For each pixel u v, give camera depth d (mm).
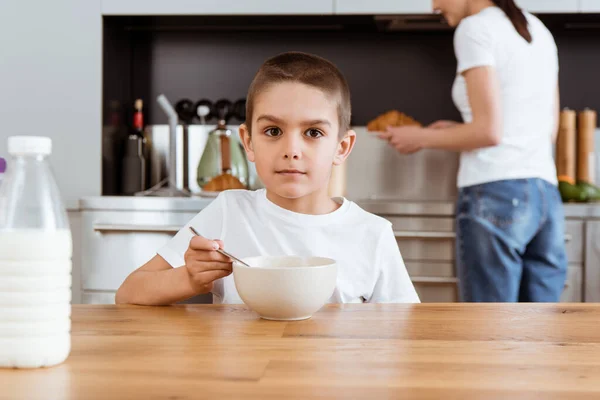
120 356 585
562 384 513
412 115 2871
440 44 2861
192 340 647
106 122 2582
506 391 495
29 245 547
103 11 2529
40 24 2521
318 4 2547
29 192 566
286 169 989
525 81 1831
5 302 542
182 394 481
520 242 1823
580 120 2672
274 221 1113
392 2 2525
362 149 2760
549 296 1902
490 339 661
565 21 2684
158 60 2916
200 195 2480
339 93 1032
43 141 573
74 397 476
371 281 1088
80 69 2521
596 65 2822
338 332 687
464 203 1891
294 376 527
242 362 567
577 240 2283
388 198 2758
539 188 1847
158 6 2549
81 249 2350
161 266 1078
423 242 2322
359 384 507
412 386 504
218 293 1121
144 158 2730
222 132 2590
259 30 2887
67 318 571
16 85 2531
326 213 1137
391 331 692
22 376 526
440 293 2334
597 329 712
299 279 725
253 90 1035
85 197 2334
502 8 1851
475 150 1880
